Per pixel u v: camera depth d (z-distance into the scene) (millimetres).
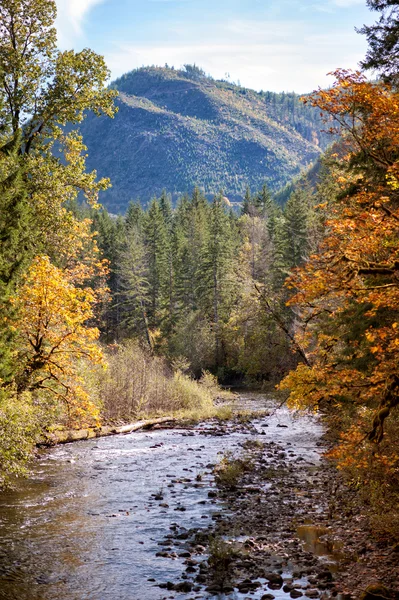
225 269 73312
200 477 16562
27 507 13508
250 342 48906
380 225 11406
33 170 26000
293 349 23219
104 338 77750
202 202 120188
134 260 81500
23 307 19172
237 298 71438
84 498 14344
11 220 20312
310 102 12086
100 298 75000
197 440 23703
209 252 74188
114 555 10430
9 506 13586
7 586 9086
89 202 28422
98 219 105500
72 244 28578
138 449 21359
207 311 74500
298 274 12195
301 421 30000
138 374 32188
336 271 11898
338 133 13664
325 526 11961
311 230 45938
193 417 30359
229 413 31625
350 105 11844
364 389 13773
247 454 20391
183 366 46438
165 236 90688
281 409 35906
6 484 15523
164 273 84625
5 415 15875
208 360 67062
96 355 20281
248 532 11672
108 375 30375
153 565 9953
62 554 10484
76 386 21219
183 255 86625
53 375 20328
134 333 77750
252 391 51062
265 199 119625
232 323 66250
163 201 130750
